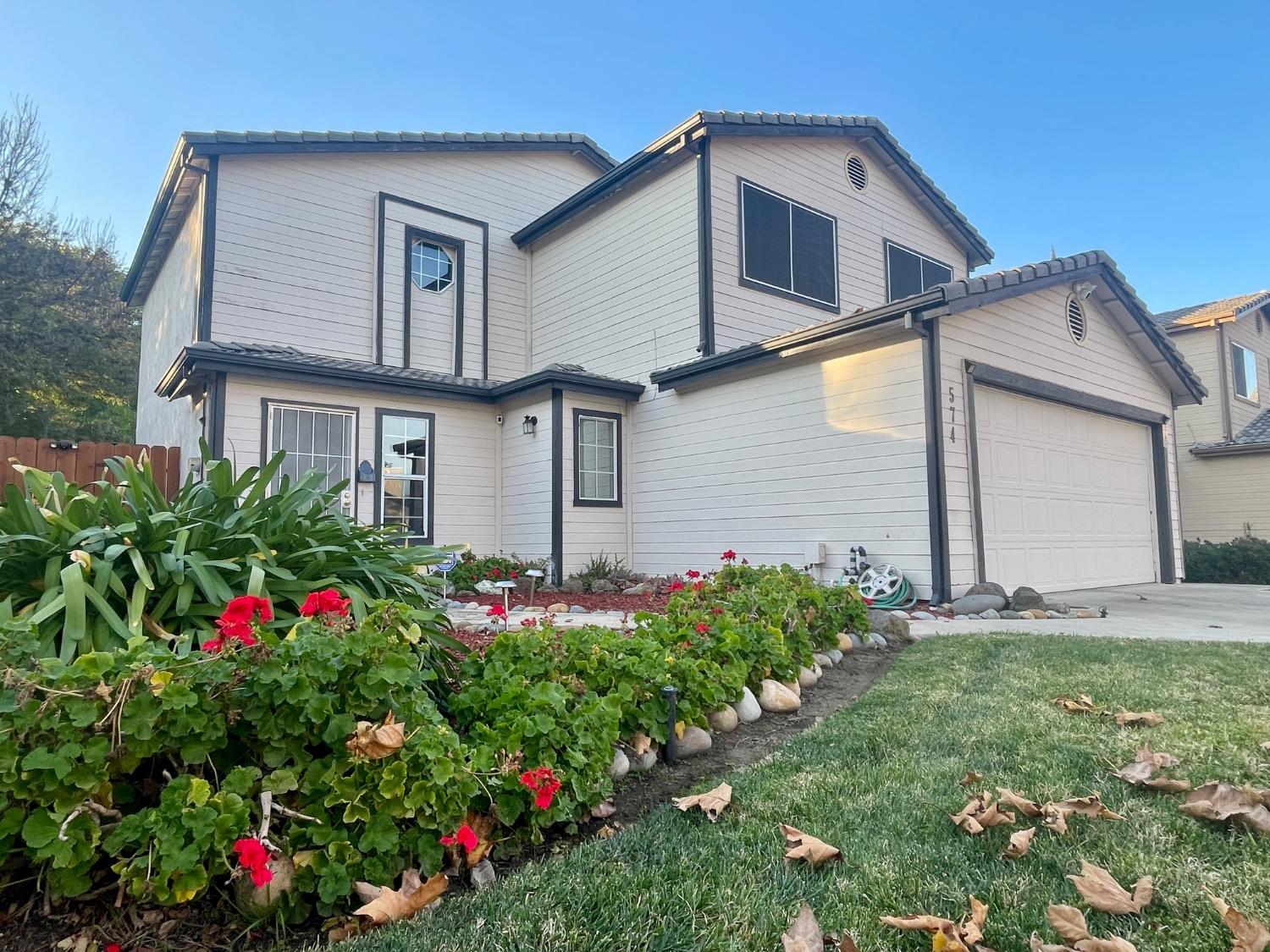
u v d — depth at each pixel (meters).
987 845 2.02
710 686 3.06
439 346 11.85
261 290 10.15
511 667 2.65
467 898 1.80
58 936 1.62
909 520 7.03
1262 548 12.23
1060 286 8.81
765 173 10.36
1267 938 1.50
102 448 8.17
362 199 11.21
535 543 9.84
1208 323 15.43
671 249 10.12
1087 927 1.59
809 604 4.54
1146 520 10.31
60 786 1.56
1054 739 2.83
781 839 2.09
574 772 2.18
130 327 18.33
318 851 1.75
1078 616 6.48
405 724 2.00
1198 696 3.36
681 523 9.52
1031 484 8.20
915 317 6.86
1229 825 2.08
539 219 12.27
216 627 2.51
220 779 1.89
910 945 1.58
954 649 4.65
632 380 10.65
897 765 2.61
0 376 15.18
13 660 1.64
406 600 3.08
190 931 1.67
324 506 3.25
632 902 1.76
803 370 8.13
